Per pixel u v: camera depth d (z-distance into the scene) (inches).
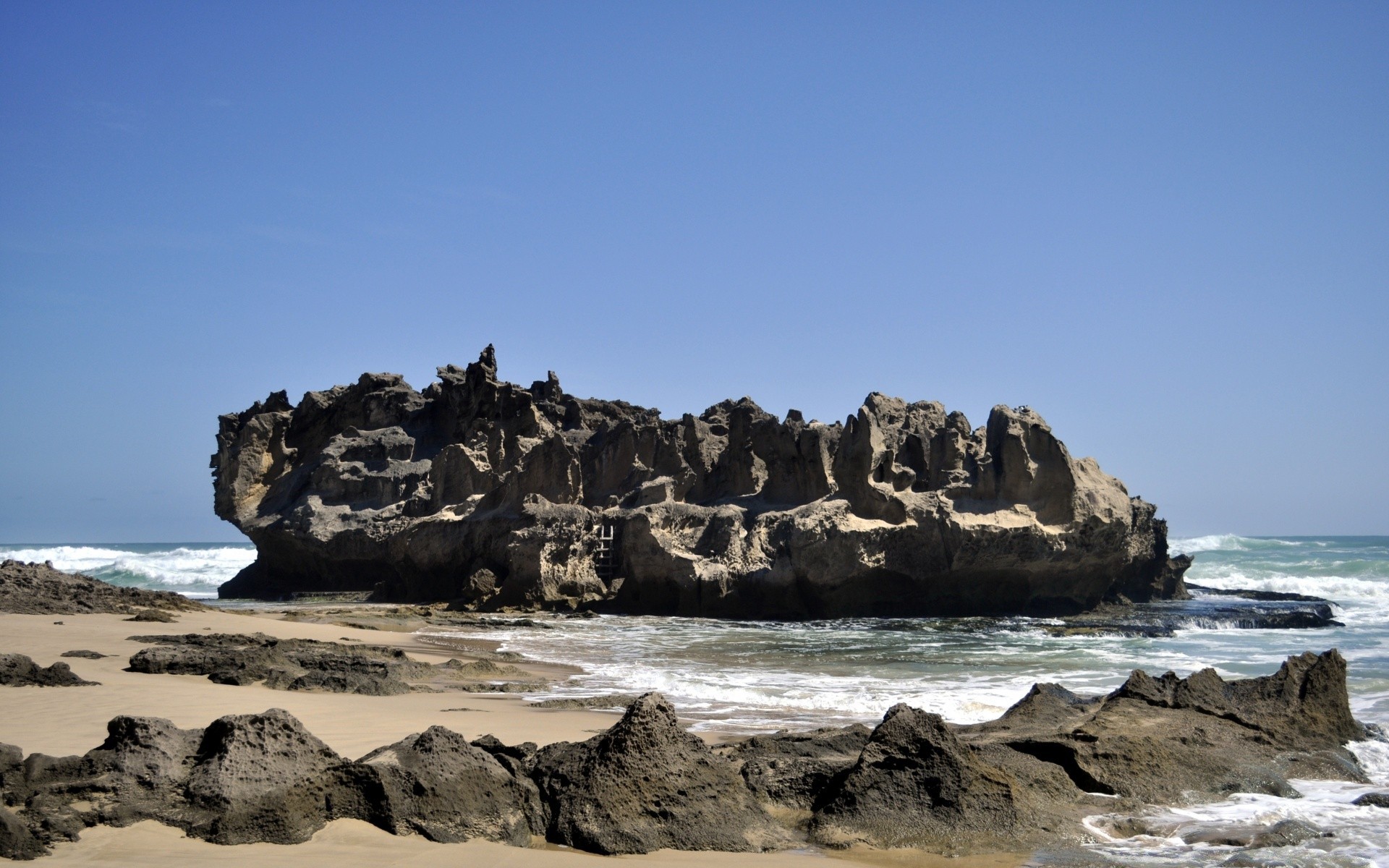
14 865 348.8
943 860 426.0
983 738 594.9
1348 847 451.2
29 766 401.7
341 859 376.2
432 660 1099.3
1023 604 1894.7
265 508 2699.3
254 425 2760.8
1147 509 2145.7
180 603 1574.8
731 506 2053.4
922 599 1865.2
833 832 445.7
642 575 1972.2
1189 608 1988.2
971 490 1915.6
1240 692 666.8
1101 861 426.6
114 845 370.6
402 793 413.4
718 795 452.8
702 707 807.7
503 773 439.8
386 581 2394.2
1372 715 780.0
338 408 2849.4
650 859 410.6
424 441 2723.9
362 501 2576.3
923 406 2244.1
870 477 1913.1
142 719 426.0
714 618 1875.0
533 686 899.4
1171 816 499.2
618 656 1230.3
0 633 1071.0
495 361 2694.4
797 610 1843.0
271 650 893.8
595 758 447.8
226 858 367.6
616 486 2282.2
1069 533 1849.2
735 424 2246.6
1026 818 464.8
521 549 2005.4
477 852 396.2
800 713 775.1
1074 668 1109.1
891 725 483.5
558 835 427.2
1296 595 2348.7
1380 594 2623.0
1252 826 482.3
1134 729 589.6
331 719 644.7
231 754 405.4
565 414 2746.1
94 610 1380.4
